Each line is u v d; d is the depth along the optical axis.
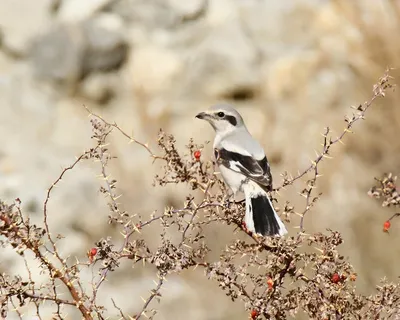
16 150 15.34
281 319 5.47
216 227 11.30
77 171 14.43
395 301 5.53
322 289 5.48
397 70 16.38
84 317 5.23
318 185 14.41
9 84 17.17
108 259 5.33
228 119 8.77
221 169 8.27
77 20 18.36
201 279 12.20
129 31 18.41
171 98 16.80
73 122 16.47
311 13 18.05
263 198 7.06
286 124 15.98
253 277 5.60
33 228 5.15
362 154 15.36
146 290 11.85
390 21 17.36
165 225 5.50
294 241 5.57
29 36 18.19
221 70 16.88
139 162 14.62
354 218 13.44
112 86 17.41
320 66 16.91
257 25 17.98
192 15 18.78
